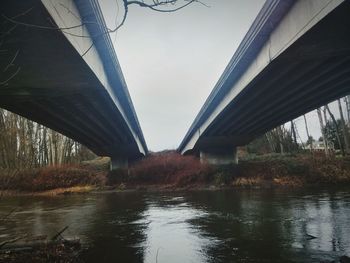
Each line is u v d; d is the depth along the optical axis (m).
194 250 13.41
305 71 18.42
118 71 20.39
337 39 14.02
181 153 75.56
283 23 15.38
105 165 61.50
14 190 44.03
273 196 31.34
